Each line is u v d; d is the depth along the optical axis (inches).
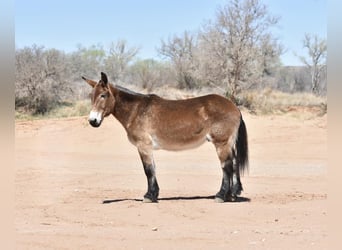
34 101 1627.7
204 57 1662.2
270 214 467.8
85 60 2234.3
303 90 2058.3
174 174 792.9
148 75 1905.8
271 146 1138.0
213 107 514.0
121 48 2218.3
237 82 1585.9
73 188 645.9
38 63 1683.1
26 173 797.2
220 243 365.1
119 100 529.0
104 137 1269.7
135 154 1104.2
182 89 1815.9
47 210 499.5
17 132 1352.1
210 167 895.1
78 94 1776.6
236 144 521.3
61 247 360.5
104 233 400.8
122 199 560.1
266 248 348.2
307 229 406.0
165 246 359.6
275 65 2043.6
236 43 1611.7
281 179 722.2
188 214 472.7
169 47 2030.0
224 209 490.6
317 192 593.9
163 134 519.8
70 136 1296.8
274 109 1480.1
